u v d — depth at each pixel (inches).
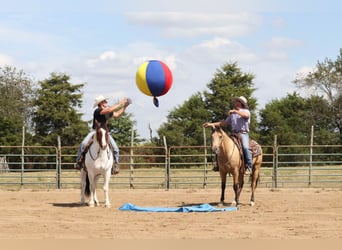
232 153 564.7
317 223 470.6
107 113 558.6
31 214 530.6
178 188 919.0
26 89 2490.2
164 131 2190.0
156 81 492.7
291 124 2365.9
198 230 431.8
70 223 469.7
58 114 2257.6
